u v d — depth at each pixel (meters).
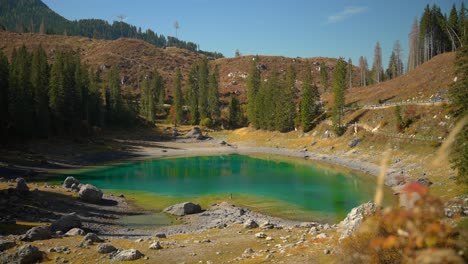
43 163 89.69
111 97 165.62
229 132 165.12
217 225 39.53
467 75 39.75
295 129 137.75
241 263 22.14
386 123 96.88
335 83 120.38
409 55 177.25
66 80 123.56
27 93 106.69
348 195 58.62
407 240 4.48
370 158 87.69
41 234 29.73
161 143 141.50
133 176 81.25
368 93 140.12
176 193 61.94
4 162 81.62
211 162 105.12
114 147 124.44
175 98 178.38
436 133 77.88
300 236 29.70
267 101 150.00
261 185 68.69
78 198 50.12
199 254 25.50
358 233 13.66
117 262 23.97
